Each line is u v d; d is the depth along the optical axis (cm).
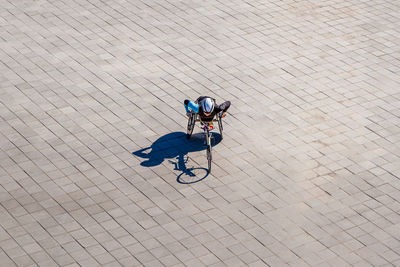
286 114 1783
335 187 1532
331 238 1385
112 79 1909
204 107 1518
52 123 1720
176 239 1368
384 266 1315
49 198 1469
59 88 1862
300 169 1585
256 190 1516
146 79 1912
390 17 2323
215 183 1532
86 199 1470
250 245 1359
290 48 2097
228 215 1439
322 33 2197
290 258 1328
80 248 1334
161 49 2066
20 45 2069
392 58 2066
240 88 1883
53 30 2161
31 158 1593
